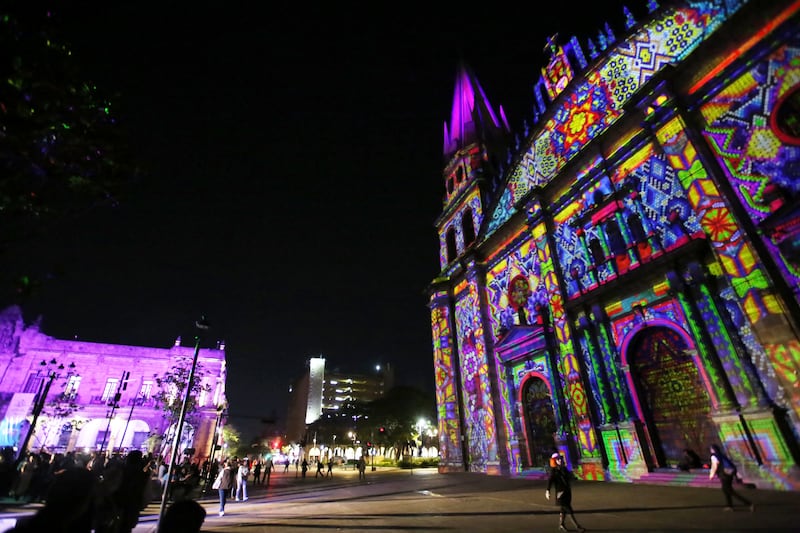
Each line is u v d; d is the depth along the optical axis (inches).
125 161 227.3
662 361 585.9
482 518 401.4
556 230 804.6
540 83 933.2
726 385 489.7
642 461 568.7
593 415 655.8
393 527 382.0
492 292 1009.5
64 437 1796.3
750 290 464.8
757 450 449.4
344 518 453.1
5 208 186.2
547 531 327.6
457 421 1044.5
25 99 182.9
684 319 548.4
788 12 476.1
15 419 1610.5
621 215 661.9
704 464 513.7
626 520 346.3
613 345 648.4
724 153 516.7
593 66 764.0
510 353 884.6
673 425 561.9
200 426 1902.1
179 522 95.8
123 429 1898.4
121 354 2022.6
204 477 949.8
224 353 2161.7
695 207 533.6
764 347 447.8
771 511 333.7
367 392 4808.1
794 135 455.8
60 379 1891.0
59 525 106.3
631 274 608.1
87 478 119.2
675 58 613.0
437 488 717.3
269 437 5270.7
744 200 489.1
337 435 2773.1
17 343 1838.1
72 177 207.9
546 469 742.5
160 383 1829.5
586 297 682.2
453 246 1306.6
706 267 528.7
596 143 714.8
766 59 492.4
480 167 1261.1
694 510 364.8
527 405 839.1
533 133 909.2
